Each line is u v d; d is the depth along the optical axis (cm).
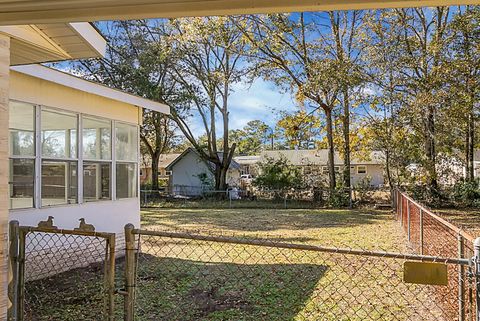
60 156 573
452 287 374
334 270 580
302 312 413
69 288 498
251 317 401
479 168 2220
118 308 423
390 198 1750
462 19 1453
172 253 719
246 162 3912
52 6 197
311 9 178
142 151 2648
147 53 2089
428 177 1661
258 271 578
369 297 460
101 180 662
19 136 506
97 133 655
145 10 194
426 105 1528
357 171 3064
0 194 256
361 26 1667
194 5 186
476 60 1468
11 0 193
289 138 2123
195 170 2725
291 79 1884
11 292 301
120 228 703
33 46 331
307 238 926
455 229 360
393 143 1680
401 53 1591
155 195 2184
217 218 1377
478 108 1553
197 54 2117
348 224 1196
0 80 263
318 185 1980
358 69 1625
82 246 596
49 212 544
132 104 728
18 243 306
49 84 553
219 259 663
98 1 190
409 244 808
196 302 448
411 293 472
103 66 2098
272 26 1791
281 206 1823
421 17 1634
